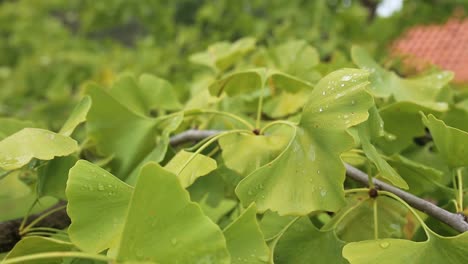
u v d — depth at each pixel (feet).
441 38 6.00
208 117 1.35
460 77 5.47
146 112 1.38
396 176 0.88
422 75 1.55
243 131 0.99
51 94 2.68
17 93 3.50
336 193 0.81
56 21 4.66
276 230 0.97
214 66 1.69
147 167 0.64
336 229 0.97
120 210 0.78
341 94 0.86
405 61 2.01
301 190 0.82
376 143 1.18
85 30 4.22
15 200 1.56
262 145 0.97
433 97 1.24
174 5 4.50
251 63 1.85
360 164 1.17
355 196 0.99
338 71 0.90
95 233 0.76
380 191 0.91
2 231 0.97
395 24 3.23
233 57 1.64
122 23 4.21
